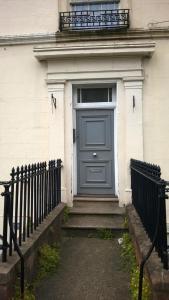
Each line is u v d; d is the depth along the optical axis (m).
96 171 7.96
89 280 4.66
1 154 7.74
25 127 7.73
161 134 7.44
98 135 7.96
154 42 7.18
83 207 7.43
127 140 7.45
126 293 4.30
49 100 7.67
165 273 3.29
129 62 7.46
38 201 5.30
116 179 7.76
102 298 4.20
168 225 7.00
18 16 7.79
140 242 4.32
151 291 3.35
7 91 7.79
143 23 7.54
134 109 7.45
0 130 7.76
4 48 7.82
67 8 7.81
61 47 7.31
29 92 7.75
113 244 6.00
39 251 4.81
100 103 7.91
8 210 3.74
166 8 7.53
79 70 7.56
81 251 5.70
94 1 7.86
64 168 7.57
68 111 7.68
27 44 7.77
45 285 4.53
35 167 4.97
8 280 3.46
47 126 7.68
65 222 6.71
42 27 7.73
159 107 7.46
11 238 3.80
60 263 5.19
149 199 4.27
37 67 7.75
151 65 7.49
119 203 7.46
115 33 7.50
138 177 5.72
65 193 7.48
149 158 7.43
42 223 5.40
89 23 7.65
